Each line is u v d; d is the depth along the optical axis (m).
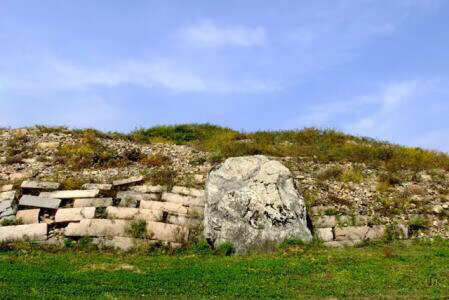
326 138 24.39
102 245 14.05
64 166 19.08
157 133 26.38
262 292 10.38
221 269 11.97
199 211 16.09
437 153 22.22
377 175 19.19
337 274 11.60
